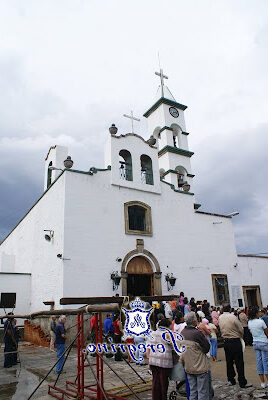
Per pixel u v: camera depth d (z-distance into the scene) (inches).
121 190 703.1
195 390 221.6
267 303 916.6
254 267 925.2
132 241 681.0
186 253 759.7
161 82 1130.7
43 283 665.6
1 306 692.7
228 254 837.8
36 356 469.1
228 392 278.2
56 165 808.3
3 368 398.3
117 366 392.2
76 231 616.4
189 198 817.5
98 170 682.8
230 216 882.8
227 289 801.6
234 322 300.2
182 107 1105.4
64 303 243.3
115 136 732.0
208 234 817.5
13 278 730.8
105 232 649.6
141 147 774.5
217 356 462.0
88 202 647.8
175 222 767.7
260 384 307.7
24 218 895.7
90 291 597.6
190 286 738.2
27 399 265.7
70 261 594.2
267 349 291.3
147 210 729.0
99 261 624.7
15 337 432.5
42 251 701.3
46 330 590.9
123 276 639.8
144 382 304.7
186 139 1069.1
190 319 238.8
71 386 302.5
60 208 635.5
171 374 236.5
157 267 697.0
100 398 242.5
